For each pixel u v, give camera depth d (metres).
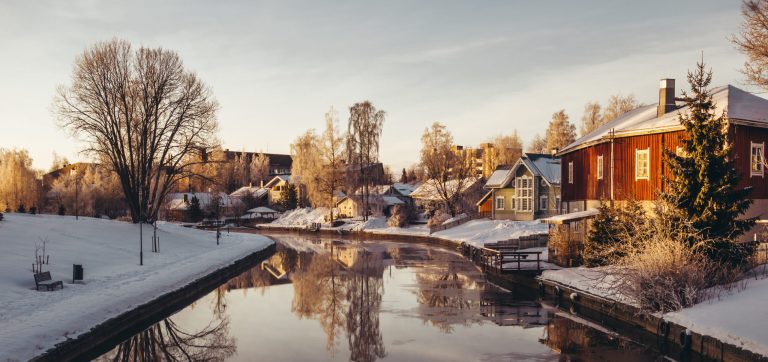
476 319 23.14
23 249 30.39
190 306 27.64
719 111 28.31
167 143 50.16
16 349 15.43
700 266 19.28
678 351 17.34
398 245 60.50
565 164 41.47
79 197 94.69
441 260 45.22
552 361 17.33
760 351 14.11
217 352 19.20
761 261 22.20
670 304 19.03
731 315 16.59
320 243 65.44
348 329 22.09
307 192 96.00
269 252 54.56
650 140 30.39
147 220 50.53
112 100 47.97
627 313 20.47
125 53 48.62
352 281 35.00
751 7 24.36
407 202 100.69
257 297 29.98
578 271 27.67
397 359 17.92
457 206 73.50
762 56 24.38
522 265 32.59
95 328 18.89
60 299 22.06
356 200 83.12
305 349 19.36
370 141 80.25
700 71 21.73
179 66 50.50
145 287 25.67
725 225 20.39
